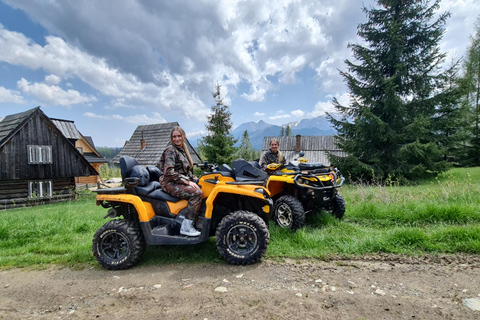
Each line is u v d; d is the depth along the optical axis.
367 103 14.09
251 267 3.38
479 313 2.19
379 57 14.90
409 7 14.38
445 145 14.56
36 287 3.13
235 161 4.00
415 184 12.77
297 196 5.34
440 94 13.38
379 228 4.89
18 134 17.05
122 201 3.68
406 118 13.93
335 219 5.28
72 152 19.62
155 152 28.31
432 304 2.36
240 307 2.43
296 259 3.58
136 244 3.52
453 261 3.30
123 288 2.97
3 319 2.45
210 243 4.22
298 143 35.03
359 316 2.21
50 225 5.91
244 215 3.47
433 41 14.01
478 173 14.38
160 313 2.40
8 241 5.04
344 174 15.05
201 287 2.89
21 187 17.39
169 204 3.77
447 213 4.86
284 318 2.21
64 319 2.40
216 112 23.61
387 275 3.00
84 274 3.45
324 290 2.70
